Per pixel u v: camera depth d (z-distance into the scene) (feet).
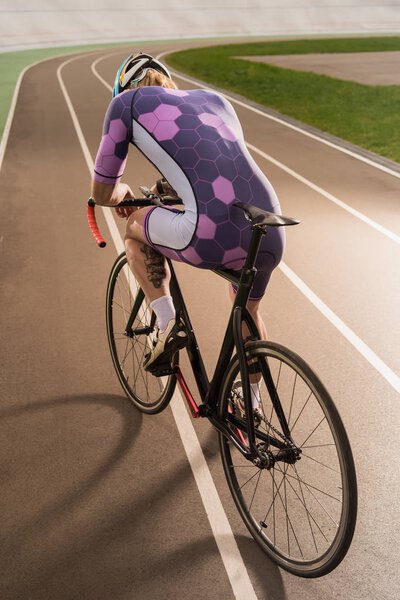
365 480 10.02
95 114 45.42
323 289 17.19
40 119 43.16
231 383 8.66
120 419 11.50
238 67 80.43
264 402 10.60
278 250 8.54
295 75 72.38
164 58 94.48
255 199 8.29
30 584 8.21
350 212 24.11
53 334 14.47
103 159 8.65
